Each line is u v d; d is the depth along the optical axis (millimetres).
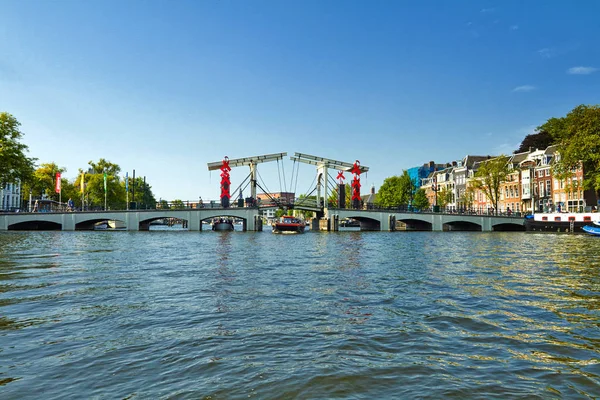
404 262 20969
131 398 5281
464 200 90875
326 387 5605
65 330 8203
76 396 5348
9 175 56312
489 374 6137
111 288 12758
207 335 7906
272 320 9039
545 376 6078
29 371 6148
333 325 8688
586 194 66875
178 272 16562
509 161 86000
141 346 7266
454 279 15148
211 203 64750
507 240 42344
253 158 67188
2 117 54688
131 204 65875
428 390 5551
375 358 6750
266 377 5922
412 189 97000
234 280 14578
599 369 6371
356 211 69312
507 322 9039
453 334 8133
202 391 5477
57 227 67812
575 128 54188
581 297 11797
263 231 69875
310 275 15984
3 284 13430
